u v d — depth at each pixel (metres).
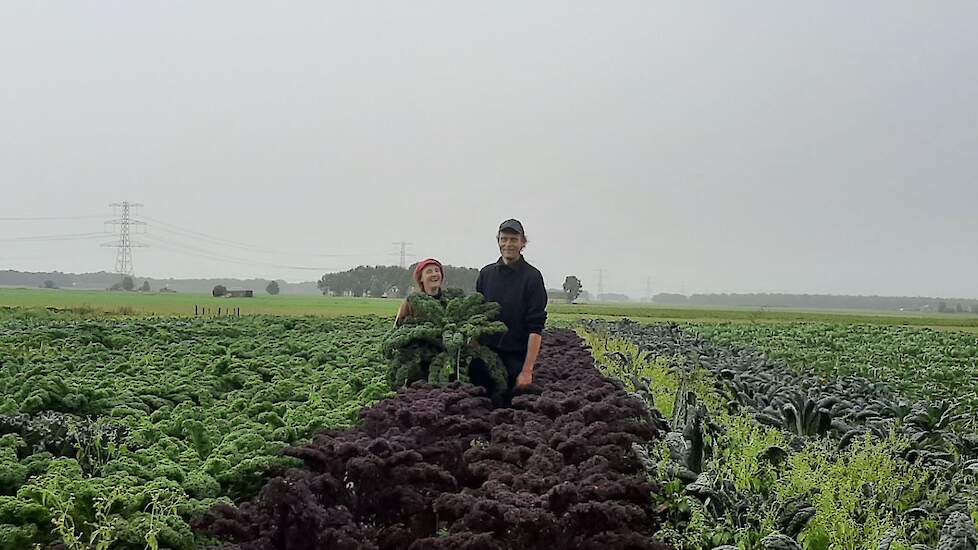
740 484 7.39
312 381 12.20
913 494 7.57
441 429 7.56
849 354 26.22
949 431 10.69
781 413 12.16
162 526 5.45
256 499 6.12
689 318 66.69
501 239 10.37
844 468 7.59
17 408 8.77
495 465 6.46
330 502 5.81
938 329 50.47
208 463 6.88
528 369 10.13
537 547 5.24
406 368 10.19
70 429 7.43
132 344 18.30
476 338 10.17
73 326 21.45
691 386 14.73
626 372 16.19
